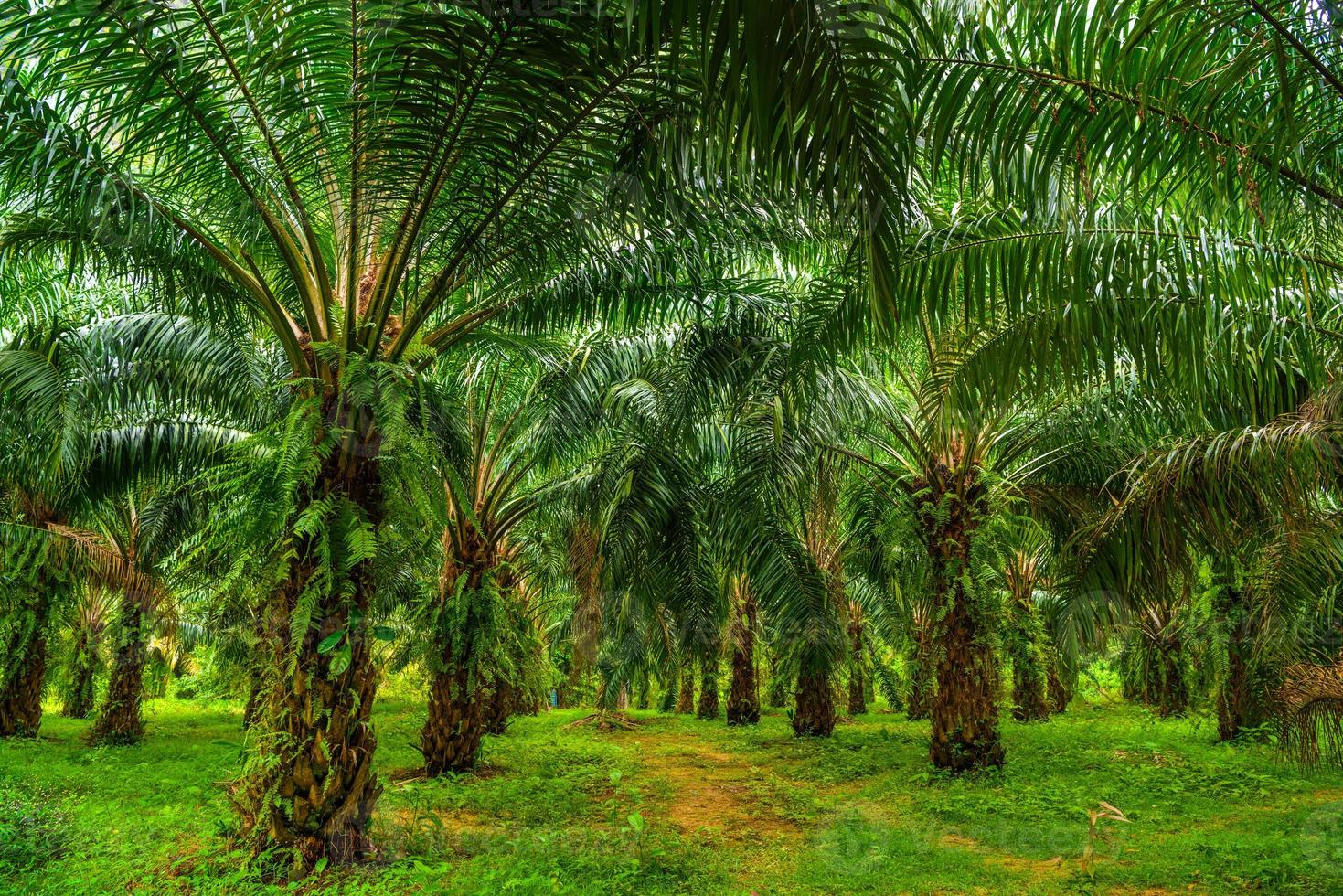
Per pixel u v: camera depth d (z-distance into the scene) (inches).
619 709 721.0
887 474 394.3
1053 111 139.1
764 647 609.3
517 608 417.1
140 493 470.9
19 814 229.3
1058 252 166.6
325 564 190.7
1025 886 203.8
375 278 228.1
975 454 370.3
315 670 201.6
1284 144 135.0
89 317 332.5
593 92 149.0
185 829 227.1
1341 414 159.3
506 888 185.6
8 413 279.3
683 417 306.7
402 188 189.6
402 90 156.3
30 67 176.1
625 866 214.8
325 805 200.8
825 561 517.0
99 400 306.7
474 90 148.6
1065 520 388.5
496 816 282.5
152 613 492.4
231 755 390.0
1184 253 155.2
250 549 194.4
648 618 447.2
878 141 101.2
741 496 360.2
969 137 144.4
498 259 218.1
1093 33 129.9
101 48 156.4
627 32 89.3
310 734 200.8
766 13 84.3
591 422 360.2
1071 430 340.8
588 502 389.7
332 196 216.2
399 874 191.2
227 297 241.4
